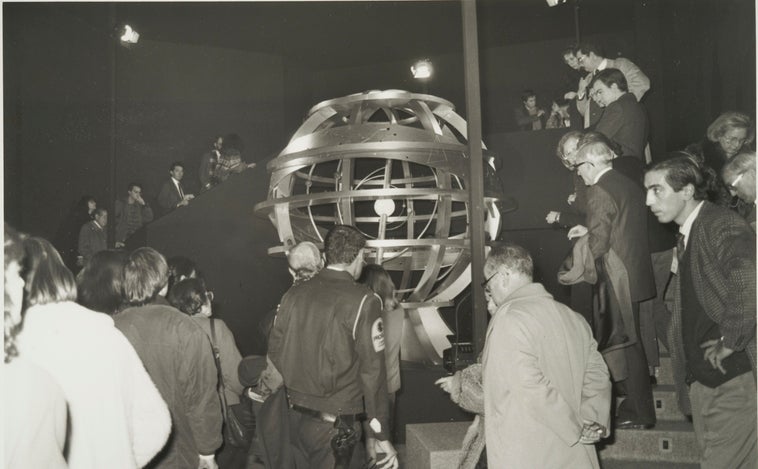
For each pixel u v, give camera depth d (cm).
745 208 320
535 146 528
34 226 816
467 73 300
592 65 489
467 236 480
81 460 186
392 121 482
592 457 232
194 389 259
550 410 214
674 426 362
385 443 261
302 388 271
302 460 272
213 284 662
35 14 828
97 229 809
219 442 263
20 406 152
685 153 352
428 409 439
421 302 482
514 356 218
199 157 1056
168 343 257
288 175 477
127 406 200
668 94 707
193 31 1000
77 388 188
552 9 880
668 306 421
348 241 279
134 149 1009
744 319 243
